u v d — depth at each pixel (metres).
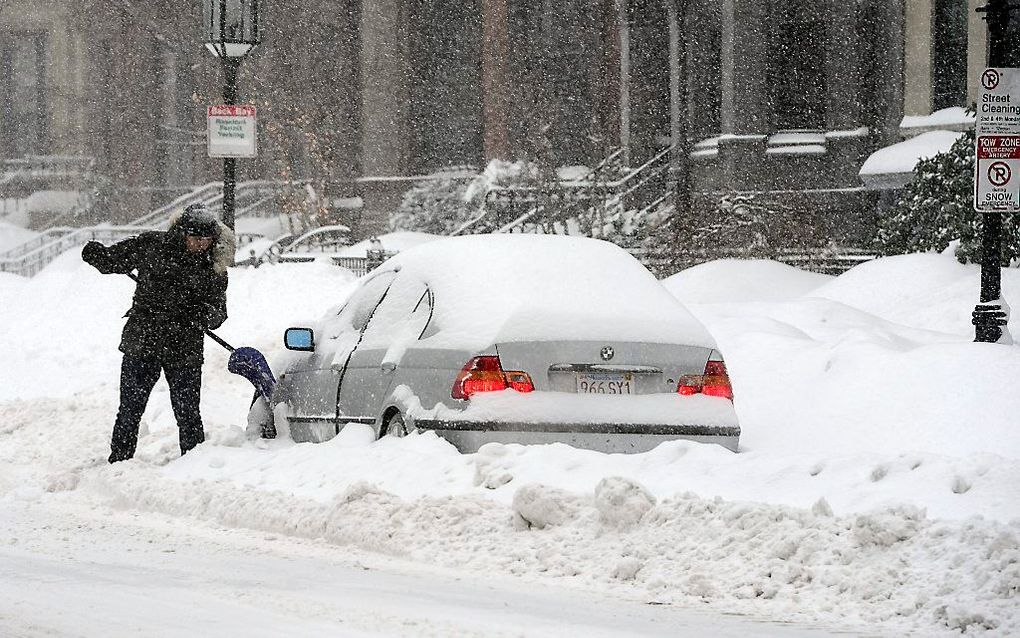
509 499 27.91
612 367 31.81
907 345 46.31
